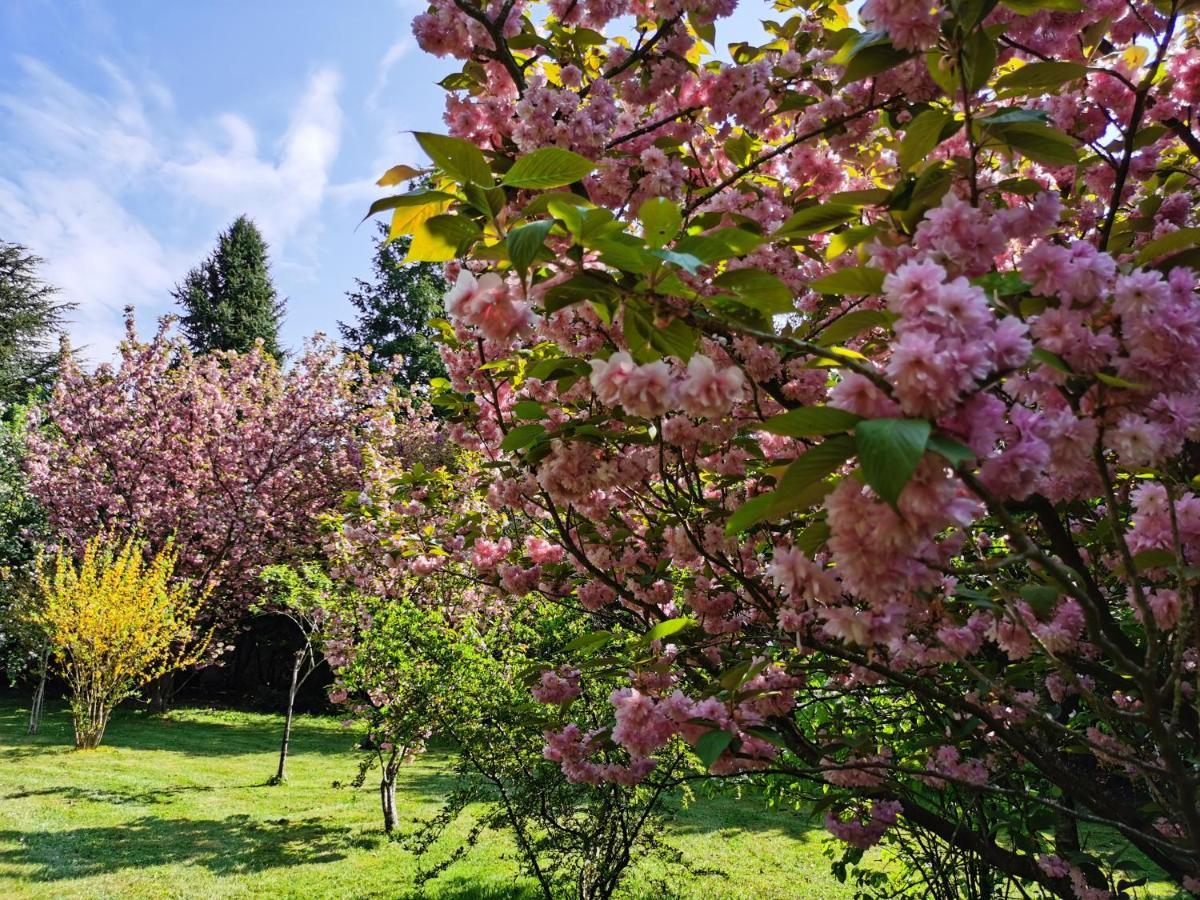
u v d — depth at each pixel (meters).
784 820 7.80
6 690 16.58
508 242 1.06
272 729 13.36
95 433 15.37
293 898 5.82
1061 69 1.41
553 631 5.33
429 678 5.54
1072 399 1.17
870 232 1.53
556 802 4.99
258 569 14.75
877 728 3.20
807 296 2.47
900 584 1.03
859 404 0.97
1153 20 2.12
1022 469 1.04
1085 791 1.75
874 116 2.33
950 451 0.80
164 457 15.36
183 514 14.99
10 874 6.02
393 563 5.21
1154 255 1.31
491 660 5.41
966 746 2.58
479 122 2.33
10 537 15.67
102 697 10.92
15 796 8.16
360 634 7.03
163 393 15.89
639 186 2.37
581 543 2.91
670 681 2.45
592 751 2.67
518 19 2.29
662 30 2.54
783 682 2.25
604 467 2.30
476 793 5.52
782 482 0.96
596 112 2.36
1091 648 2.33
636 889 5.82
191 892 5.88
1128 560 1.10
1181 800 1.15
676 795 7.64
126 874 6.17
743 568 2.60
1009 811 3.28
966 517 0.94
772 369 2.00
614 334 2.04
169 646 13.98
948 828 2.63
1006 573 2.23
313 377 16.80
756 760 1.76
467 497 5.26
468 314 1.39
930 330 0.97
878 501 0.98
